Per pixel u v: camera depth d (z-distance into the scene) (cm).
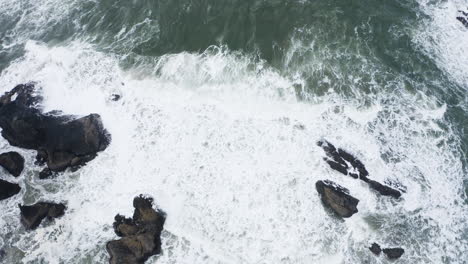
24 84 2870
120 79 2856
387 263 2202
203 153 2522
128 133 2636
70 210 2398
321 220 2295
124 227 2269
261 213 2312
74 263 2231
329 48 2884
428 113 2691
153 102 2734
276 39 2908
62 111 2733
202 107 2680
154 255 2203
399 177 2452
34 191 2483
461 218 2366
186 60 2866
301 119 2614
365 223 2308
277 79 2756
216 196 2375
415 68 2866
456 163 2536
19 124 2530
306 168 2444
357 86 2747
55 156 2531
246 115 2633
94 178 2497
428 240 2281
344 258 2197
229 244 2225
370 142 2553
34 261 2258
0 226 2375
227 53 2867
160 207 2342
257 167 2453
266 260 2175
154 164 2511
